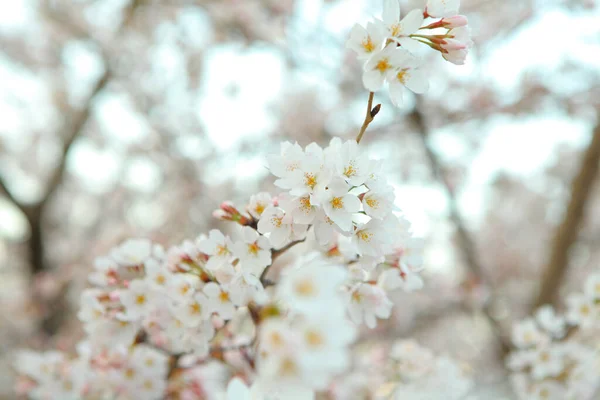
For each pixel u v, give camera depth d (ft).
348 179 4.27
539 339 7.95
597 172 17.24
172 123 26.89
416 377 8.14
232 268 4.84
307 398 3.05
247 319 6.69
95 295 5.98
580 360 7.64
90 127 30.32
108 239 24.81
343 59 19.33
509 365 8.05
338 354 2.93
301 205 4.41
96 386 7.14
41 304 22.79
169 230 26.23
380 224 4.50
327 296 3.16
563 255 17.47
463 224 19.63
